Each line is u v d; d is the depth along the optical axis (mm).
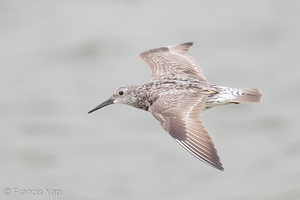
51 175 17125
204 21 24484
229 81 20359
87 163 17484
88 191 16359
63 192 16438
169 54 12742
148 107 11438
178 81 11328
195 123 9711
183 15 25078
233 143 18031
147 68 21359
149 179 16578
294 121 18766
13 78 21344
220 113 19438
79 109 19641
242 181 16453
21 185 16797
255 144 17969
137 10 25625
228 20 24516
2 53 22828
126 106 19828
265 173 16766
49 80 21188
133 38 23344
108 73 21297
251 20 24422
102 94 20125
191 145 9383
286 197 15703
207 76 20719
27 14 25328
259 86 20172
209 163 9078
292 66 21188
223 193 16016
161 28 24000
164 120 9891
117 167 17203
